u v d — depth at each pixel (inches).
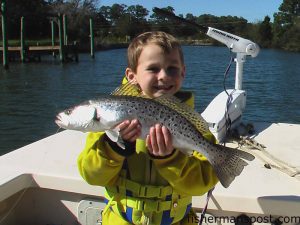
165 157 32.6
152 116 32.0
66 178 48.3
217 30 76.7
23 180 49.0
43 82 392.2
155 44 34.3
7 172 49.6
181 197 35.9
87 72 482.6
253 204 44.3
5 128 210.7
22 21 586.2
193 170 34.6
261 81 396.8
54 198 50.2
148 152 33.4
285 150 62.4
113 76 445.4
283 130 73.1
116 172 34.1
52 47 606.9
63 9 1050.1
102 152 33.0
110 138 32.4
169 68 34.5
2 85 369.7
